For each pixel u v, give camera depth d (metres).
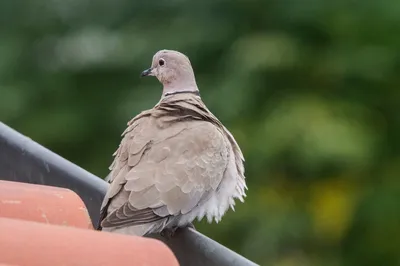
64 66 15.95
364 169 15.11
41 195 6.62
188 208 8.38
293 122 14.34
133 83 15.76
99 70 15.77
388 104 15.63
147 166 8.40
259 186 14.84
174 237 7.65
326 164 14.44
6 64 15.98
